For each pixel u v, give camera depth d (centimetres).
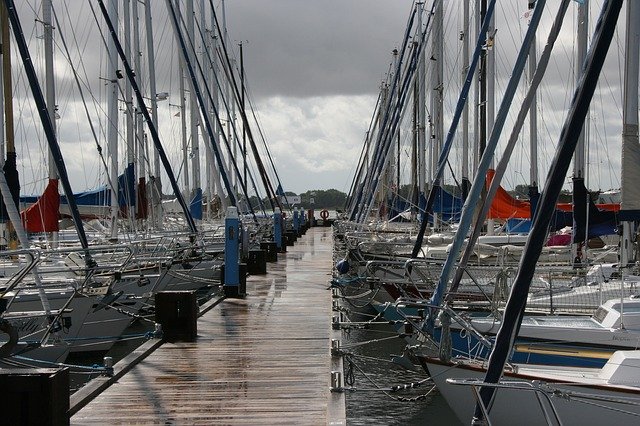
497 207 2145
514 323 618
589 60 613
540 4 991
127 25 2420
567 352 1120
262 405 848
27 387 658
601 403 881
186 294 1252
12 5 1345
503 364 625
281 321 1452
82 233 1385
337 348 1095
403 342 1664
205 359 1098
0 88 1475
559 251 2003
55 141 1378
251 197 4500
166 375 996
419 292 1437
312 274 2398
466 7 2303
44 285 1420
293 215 5053
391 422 1162
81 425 773
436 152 2995
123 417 802
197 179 3319
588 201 1528
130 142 2366
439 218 2692
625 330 1116
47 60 1822
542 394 728
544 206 613
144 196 2262
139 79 2520
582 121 612
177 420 791
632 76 1310
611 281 1422
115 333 1521
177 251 1897
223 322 1441
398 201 3712
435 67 3017
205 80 3244
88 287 1385
